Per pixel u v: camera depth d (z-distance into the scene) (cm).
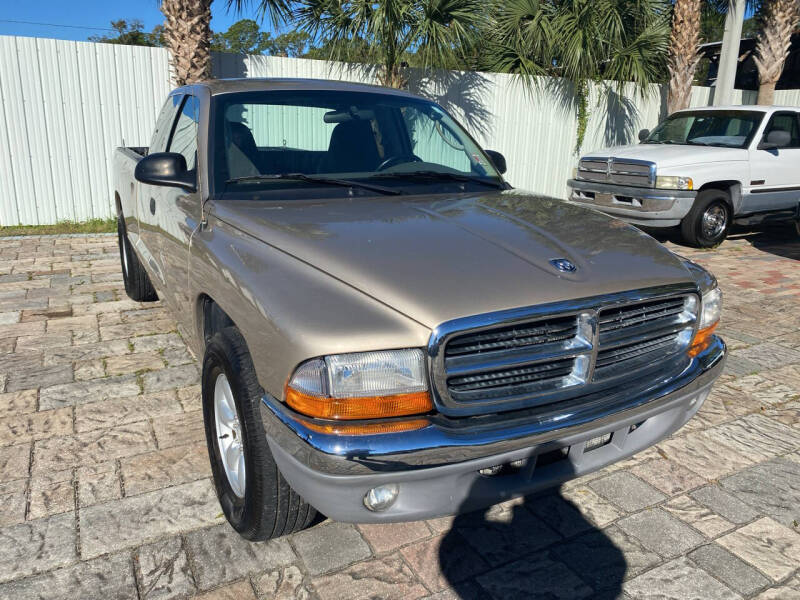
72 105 892
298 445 205
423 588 246
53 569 251
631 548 272
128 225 523
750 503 305
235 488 271
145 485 307
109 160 931
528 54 1156
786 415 397
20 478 311
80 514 284
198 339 324
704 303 277
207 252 279
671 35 1204
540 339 224
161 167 325
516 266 237
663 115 1320
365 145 360
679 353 266
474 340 212
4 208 893
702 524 288
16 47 848
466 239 256
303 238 254
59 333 509
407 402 207
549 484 242
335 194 319
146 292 566
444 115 411
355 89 389
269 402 220
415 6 900
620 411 236
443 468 207
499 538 277
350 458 198
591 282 235
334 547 267
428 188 341
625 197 890
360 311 211
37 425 363
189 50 864
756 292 671
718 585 251
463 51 970
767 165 898
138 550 262
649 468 334
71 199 924
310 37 952
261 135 342
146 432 357
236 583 246
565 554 268
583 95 1190
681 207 841
